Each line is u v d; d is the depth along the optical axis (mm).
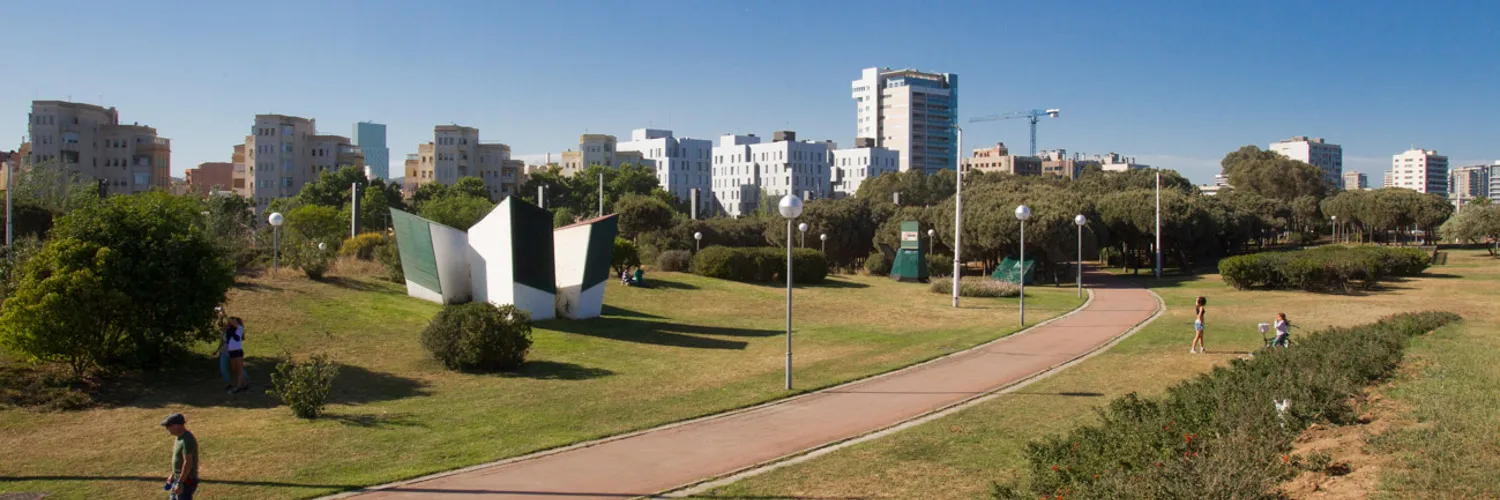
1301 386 12219
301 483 11023
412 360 19484
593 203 112375
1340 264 37156
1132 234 58500
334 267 33531
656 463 12258
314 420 14125
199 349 18641
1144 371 19094
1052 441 10375
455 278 27328
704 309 31953
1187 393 12570
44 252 15844
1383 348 15773
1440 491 7957
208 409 14648
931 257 52719
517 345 19172
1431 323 21438
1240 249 79125
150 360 16875
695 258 43438
